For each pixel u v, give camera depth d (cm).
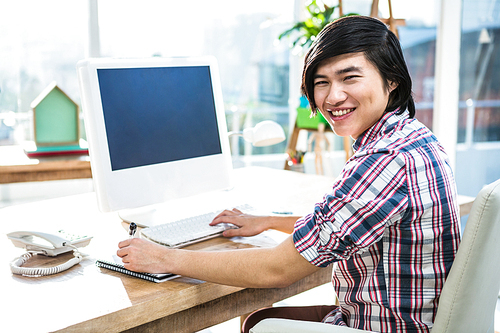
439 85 328
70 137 254
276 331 82
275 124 167
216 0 372
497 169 311
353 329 81
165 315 85
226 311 98
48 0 328
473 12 310
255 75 394
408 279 85
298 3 397
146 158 123
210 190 138
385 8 336
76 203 158
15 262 98
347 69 86
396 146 84
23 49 326
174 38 363
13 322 74
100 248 111
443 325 81
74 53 340
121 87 118
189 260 91
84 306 80
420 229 83
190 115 134
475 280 79
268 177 201
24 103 331
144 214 139
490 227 77
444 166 87
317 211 84
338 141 412
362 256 88
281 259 86
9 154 260
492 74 305
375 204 79
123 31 348
